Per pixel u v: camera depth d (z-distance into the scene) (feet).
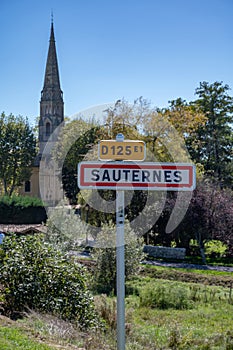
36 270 26.55
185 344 25.11
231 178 126.00
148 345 24.68
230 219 69.10
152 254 70.38
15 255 26.94
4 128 161.58
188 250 74.28
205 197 68.13
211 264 65.67
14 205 112.37
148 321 32.50
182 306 38.45
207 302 40.50
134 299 40.75
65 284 26.55
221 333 28.35
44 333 20.98
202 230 67.92
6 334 19.19
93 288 42.68
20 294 25.81
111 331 25.61
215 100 130.93
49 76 205.57
